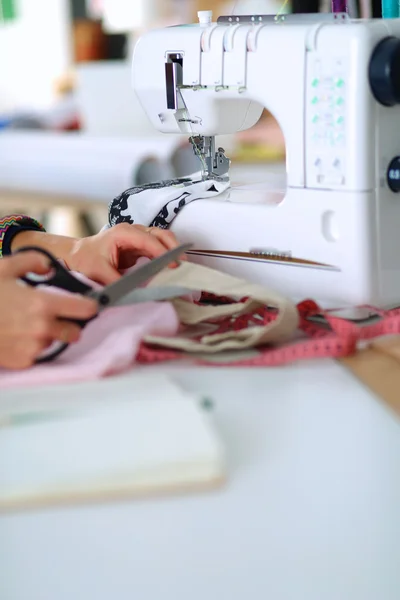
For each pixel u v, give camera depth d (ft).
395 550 2.13
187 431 2.53
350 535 2.20
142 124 11.80
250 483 2.45
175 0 13.99
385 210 3.97
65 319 3.31
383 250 3.99
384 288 4.03
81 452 2.46
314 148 3.99
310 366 3.45
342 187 3.92
